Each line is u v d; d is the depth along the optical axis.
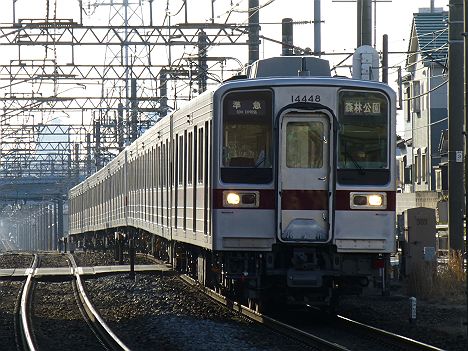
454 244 65.00
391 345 38.97
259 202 46.22
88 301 58.56
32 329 47.19
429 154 135.50
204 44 88.75
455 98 65.00
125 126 146.50
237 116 46.50
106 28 88.81
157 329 45.28
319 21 82.25
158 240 89.69
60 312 56.00
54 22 88.62
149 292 63.75
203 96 52.41
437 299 55.91
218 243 46.25
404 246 65.38
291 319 48.12
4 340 43.84
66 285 74.56
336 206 45.84
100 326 46.62
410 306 46.09
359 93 46.31
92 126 158.38
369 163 46.22
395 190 46.28
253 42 82.25
